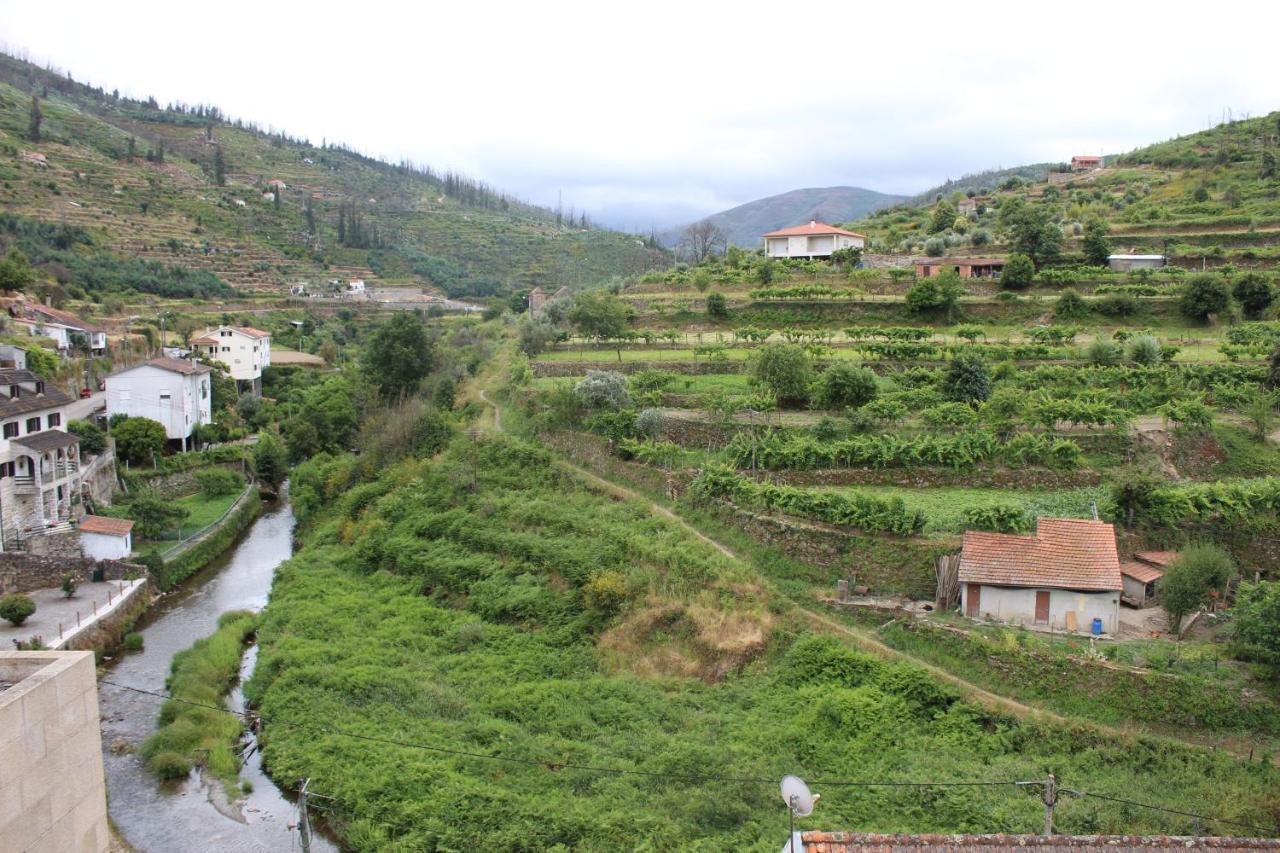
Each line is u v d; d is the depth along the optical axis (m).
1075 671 32.06
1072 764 29.16
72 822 16.84
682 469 50.75
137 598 49.69
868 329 71.12
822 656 35.22
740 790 28.92
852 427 51.22
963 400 53.44
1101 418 48.25
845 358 64.44
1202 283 69.56
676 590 41.12
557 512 50.56
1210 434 48.34
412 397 78.00
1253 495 39.81
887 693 33.19
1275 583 35.09
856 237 100.12
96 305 112.81
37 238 131.50
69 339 88.69
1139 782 27.92
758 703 34.38
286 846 29.70
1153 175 129.50
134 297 124.81
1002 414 49.72
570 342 79.19
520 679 38.50
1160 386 53.84
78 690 17.16
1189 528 39.97
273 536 66.75
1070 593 35.34
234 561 60.62
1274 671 30.67
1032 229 85.44
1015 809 26.62
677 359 68.88
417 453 66.69
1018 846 19.36
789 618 38.19
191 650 43.94
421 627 44.06
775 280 87.56
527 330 77.31
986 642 33.91
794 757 30.86
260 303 142.75
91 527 53.09
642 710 34.94
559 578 45.41
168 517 58.84
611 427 55.78
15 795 15.18
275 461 78.75
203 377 83.31
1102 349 58.94
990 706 31.98
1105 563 35.50
